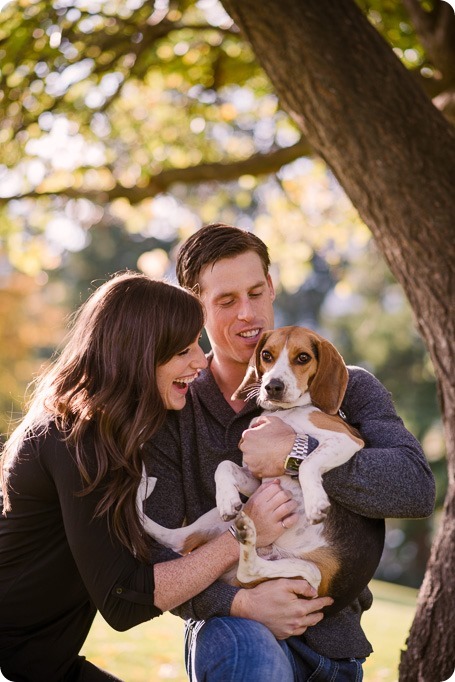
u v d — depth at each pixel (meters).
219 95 7.55
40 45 6.29
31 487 2.95
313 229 8.40
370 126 3.83
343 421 3.36
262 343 3.49
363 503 3.06
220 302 3.46
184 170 6.73
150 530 3.19
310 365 3.41
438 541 3.90
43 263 8.22
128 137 7.82
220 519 3.20
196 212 8.85
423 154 3.85
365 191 3.91
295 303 30.66
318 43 3.83
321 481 3.02
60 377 3.11
